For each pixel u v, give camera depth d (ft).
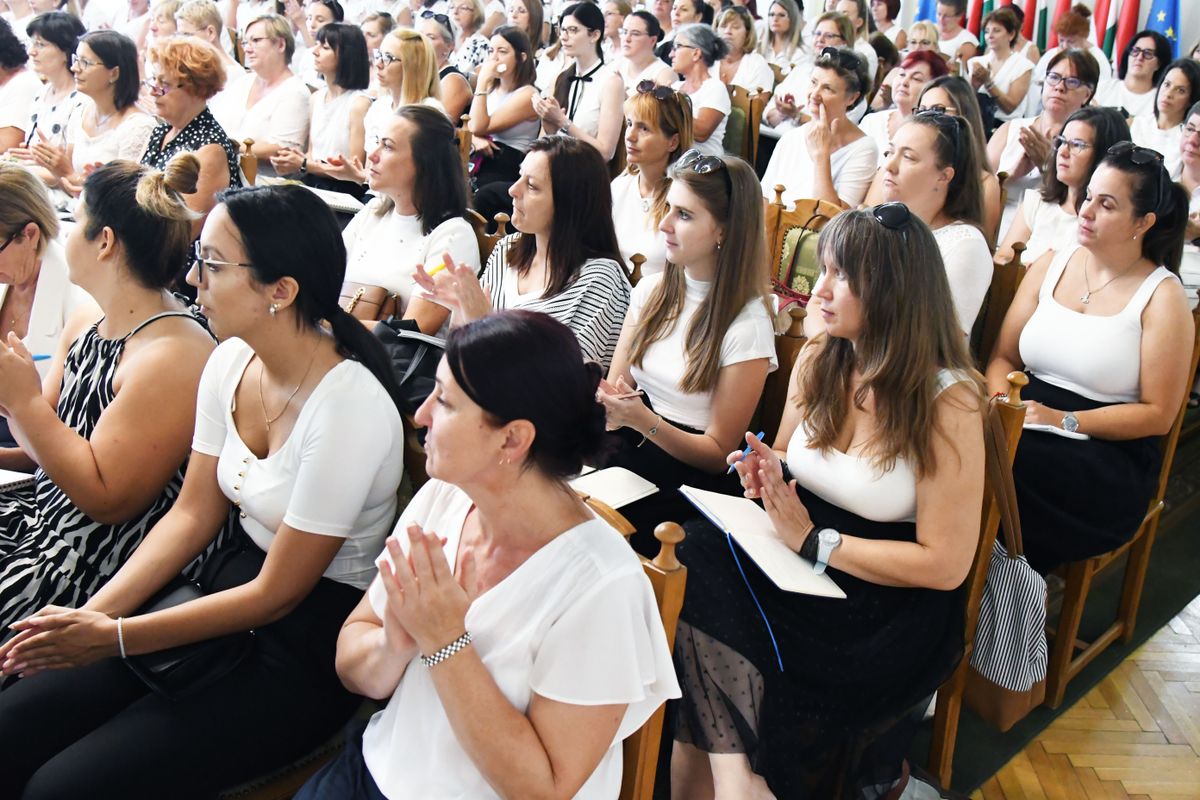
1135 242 8.00
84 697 5.31
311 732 5.42
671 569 4.24
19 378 5.73
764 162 17.26
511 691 4.05
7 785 5.15
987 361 9.56
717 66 20.08
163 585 5.83
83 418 6.45
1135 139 14.28
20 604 6.08
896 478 5.98
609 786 4.30
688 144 10.80
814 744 5.81
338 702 5.55
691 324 7.47
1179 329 7.83
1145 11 22.34
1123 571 9.68
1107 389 8.18
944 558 5.83
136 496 6.19
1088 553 7.54
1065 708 7.89
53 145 13.73
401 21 23.91
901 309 5.79
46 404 5.89
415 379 7.44
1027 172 13.75
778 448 6.98
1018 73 19.63
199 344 6.41
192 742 5.04
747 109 16.58
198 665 5.17
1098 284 8.28
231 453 5.74
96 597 5.65
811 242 9.40
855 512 6.18
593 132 15.58
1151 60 16.80
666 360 7.73
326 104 15.69
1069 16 19.43
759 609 5.87
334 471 5.33
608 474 7.00
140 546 5.90
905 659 5.95
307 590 5.46
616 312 8.61
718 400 7.36
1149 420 7.91
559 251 8.57
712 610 5.76
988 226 11.34
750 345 7.27
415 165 9.41
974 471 5.81
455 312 7.17
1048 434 7.88
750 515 6.34
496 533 4.22
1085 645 8.43
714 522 6.14
